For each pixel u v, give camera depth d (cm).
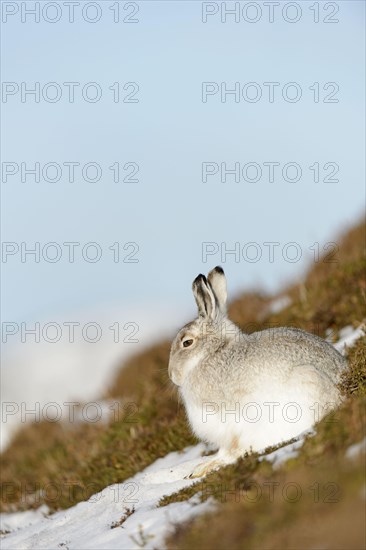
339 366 3294
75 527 3262
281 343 3256
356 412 2641
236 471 2680
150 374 5981
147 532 2630
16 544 3241
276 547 2162
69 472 4716
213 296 3447
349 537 2055
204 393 3344
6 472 5528
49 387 9338
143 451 4294
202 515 2453
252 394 3194
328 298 5219
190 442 4216
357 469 2266
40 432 6444
